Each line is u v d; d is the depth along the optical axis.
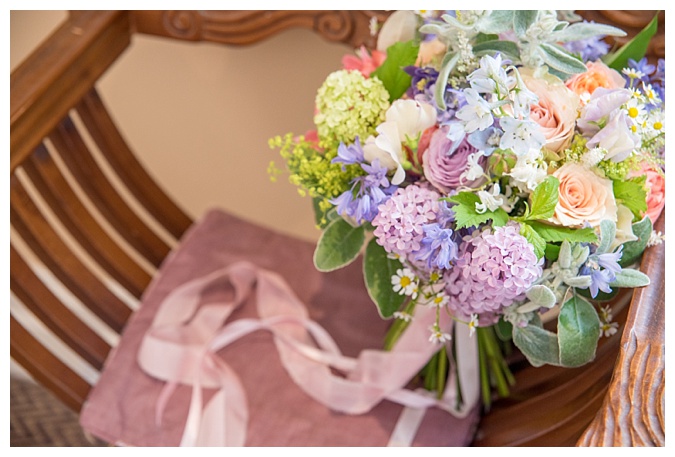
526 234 0.66
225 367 1.06
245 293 1.16
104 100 1.43
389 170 0.74
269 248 1.23
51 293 1.16
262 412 1.03
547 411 0.91
